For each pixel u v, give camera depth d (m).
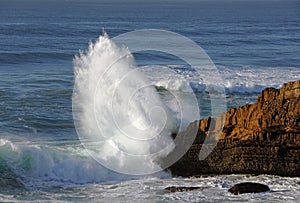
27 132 40.56
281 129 31.47
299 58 99.12
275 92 32.25
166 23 195.25
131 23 191.25
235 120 32.91
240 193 28.16
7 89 57.94
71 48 103.94
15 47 103.31
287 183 29.72
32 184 30.47
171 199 27.80
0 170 31.19
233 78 68.69
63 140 38.09
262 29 175.25
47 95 55.22
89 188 30.11
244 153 31.64
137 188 29.78
